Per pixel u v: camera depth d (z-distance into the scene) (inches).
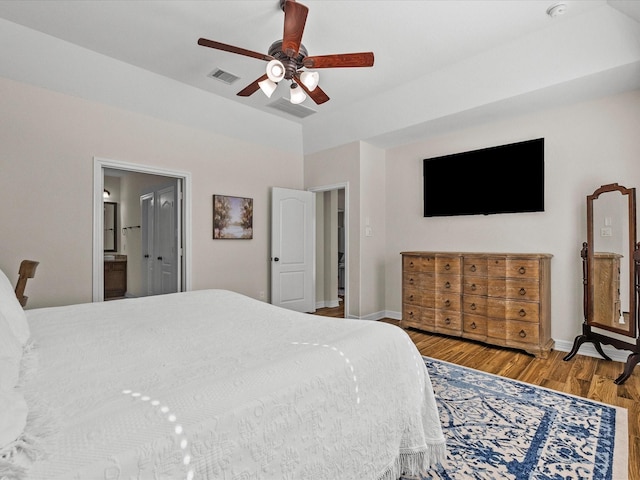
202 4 94.5
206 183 162.7
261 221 185.5
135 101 136.6
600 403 87.2
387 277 191.0
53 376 39.4
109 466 25.5
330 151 190.9
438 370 111.3
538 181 135.0
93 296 128.6
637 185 115.3
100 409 31.3
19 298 90.7
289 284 191.9
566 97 123.0
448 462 63.8
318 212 226.1
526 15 98.4
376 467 48.3
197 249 159.5
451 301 148.0
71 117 123.9
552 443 69.8
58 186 121.3
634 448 67.8
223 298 89.7
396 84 140.6
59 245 121.6
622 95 118.8
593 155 124.4
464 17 99.1
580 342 118.9
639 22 91.7
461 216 160.6
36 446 25.6
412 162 179.9
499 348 134.8
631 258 108.2
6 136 111.3
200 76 134.6
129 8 96.0
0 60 107.2
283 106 163.5
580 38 101.9
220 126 164.7
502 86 122.3
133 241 237.1
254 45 114.1
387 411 51.6
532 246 139.0
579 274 127.6
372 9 95.5
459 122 148.8
